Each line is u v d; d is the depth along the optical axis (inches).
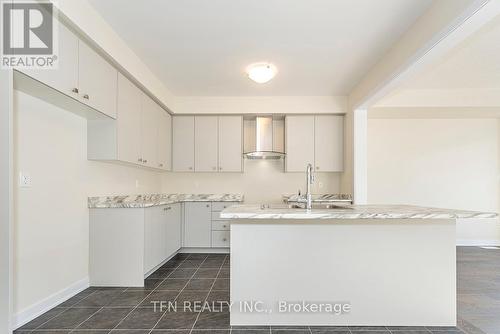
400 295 90.7
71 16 84.9
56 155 104.7
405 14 97.2
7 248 68.2
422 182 214.1
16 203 87.9
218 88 172.4
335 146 192.2
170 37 112.9
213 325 90.6
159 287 124.2
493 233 211.6
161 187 209.0
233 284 91.0
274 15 97.8
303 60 133.0
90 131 122.3
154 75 152.1
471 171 213.5
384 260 91.0
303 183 207.6
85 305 105.0
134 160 138.8
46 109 99.3
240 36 111.7
